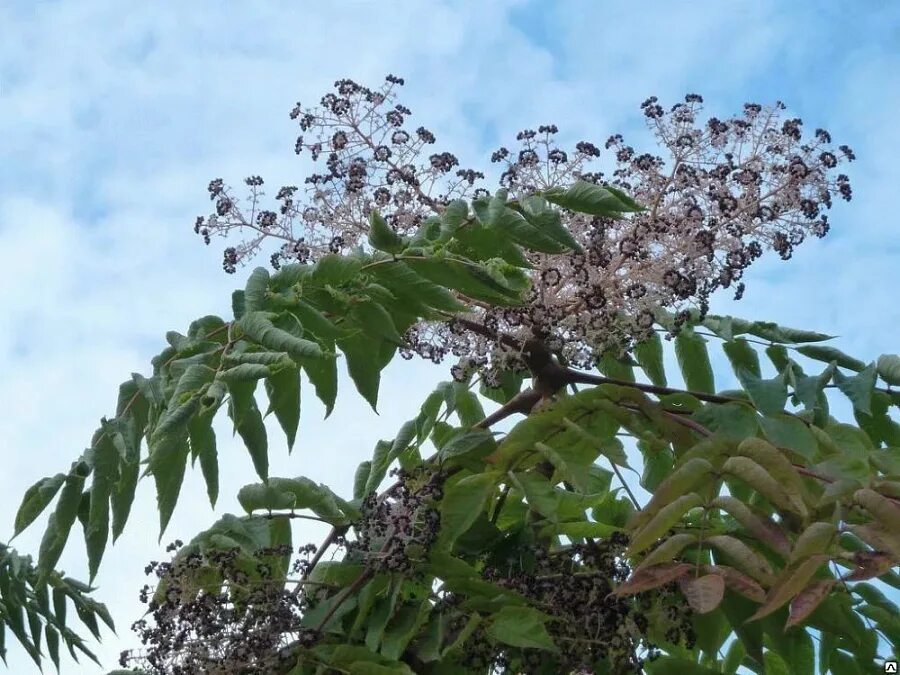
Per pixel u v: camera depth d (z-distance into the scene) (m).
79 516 4.49
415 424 5.38
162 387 4.20
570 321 4.71
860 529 3.53
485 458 4.50
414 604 4.50
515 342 4.91
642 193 4.75
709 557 4.30
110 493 4.26
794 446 4.45
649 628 4.43
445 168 4.87
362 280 4.30
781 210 4.74
